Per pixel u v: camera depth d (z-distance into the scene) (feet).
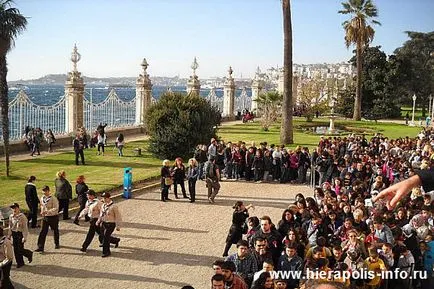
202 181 69.67
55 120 98.63
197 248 40.42
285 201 58.44
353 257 27.22
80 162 77.46
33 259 36.70
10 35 60.13
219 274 20.65
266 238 28.43
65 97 99.86
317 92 195.00
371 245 27.63
